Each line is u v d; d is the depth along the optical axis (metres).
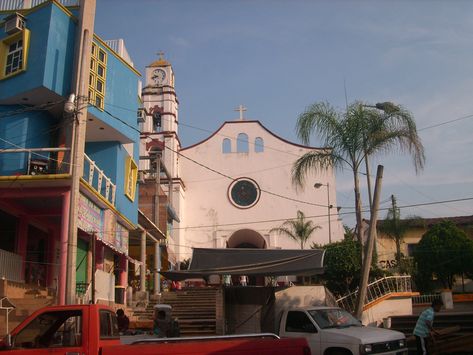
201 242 44.81
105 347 7.62
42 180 15.46
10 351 7.77
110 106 20.11
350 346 11.33
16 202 17.20
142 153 45.28
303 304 19.23
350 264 21.77
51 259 19.95
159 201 34.59
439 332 14.94
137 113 22.59
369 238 16.23
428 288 32.53
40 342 7.97
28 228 18.88
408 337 16.12
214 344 7.74
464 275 33.50
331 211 44.09
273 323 19.14
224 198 45.69
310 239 43.38
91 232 17.05
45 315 8.14
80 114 14.82
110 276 19.44
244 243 48.88
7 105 17.61
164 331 14.50
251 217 45.06
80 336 7.99
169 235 38.03
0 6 18.58
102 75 19.84
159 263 31.16
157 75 48.50
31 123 17.52
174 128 47.03
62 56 17.39
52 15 17.14
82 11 15.98
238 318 19.52
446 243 32.66
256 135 47.06
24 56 17.00
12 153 16.73
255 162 46.44
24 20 17.52
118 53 21.80
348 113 17.56
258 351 7.76
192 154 47.00
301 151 46.19
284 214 44.81
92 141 21.45
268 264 16.84
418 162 17.30
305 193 44.91
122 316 14.15
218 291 19.20
